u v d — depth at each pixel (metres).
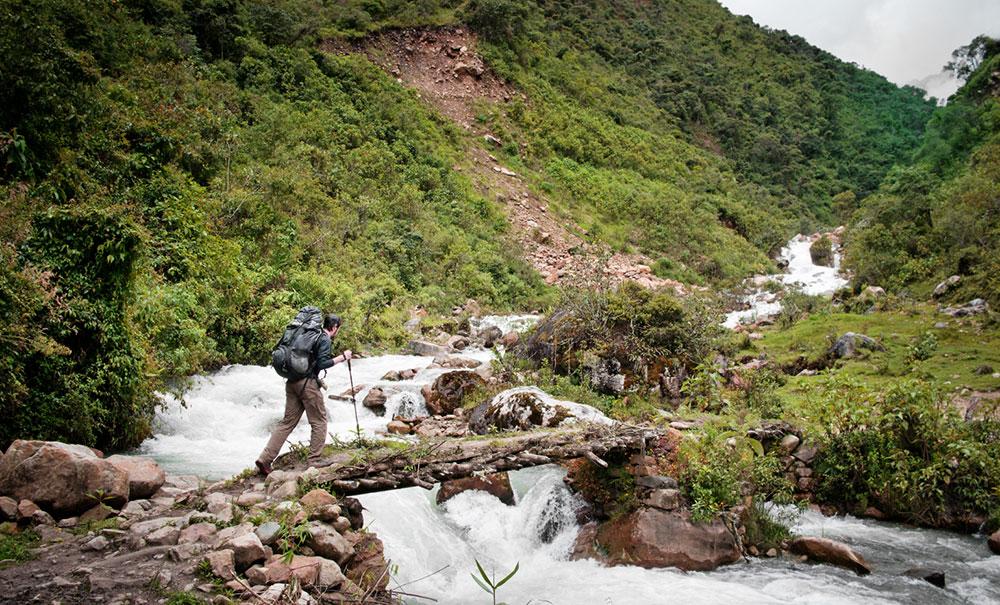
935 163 54.72
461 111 42.06
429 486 5.32
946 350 15.12
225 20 30.16
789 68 86.31
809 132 73.50
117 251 6.84
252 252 15.91
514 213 34.84
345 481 5.17
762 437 7.92
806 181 65.56
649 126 55.78
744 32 92.75
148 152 14.12
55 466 4.47
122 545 4.02
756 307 27.62
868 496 7.60
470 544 6.25
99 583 3.48
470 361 13.91
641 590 5.19
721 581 5.49
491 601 5.04
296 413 5.71
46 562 3.75
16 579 3.51
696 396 9.84
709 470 6.29
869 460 7.59
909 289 27.83
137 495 4.95
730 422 7.88
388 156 29.95
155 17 27.70
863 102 91.19
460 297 23.70
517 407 8.31
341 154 27.81
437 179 31.77
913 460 7.41
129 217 7.16
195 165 17.42
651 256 36.88
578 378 10.84
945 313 20.12
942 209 33.72
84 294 6.68
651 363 10.70
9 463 4.52
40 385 6.17
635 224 40.06
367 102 33.94
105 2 20.20
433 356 15.45
